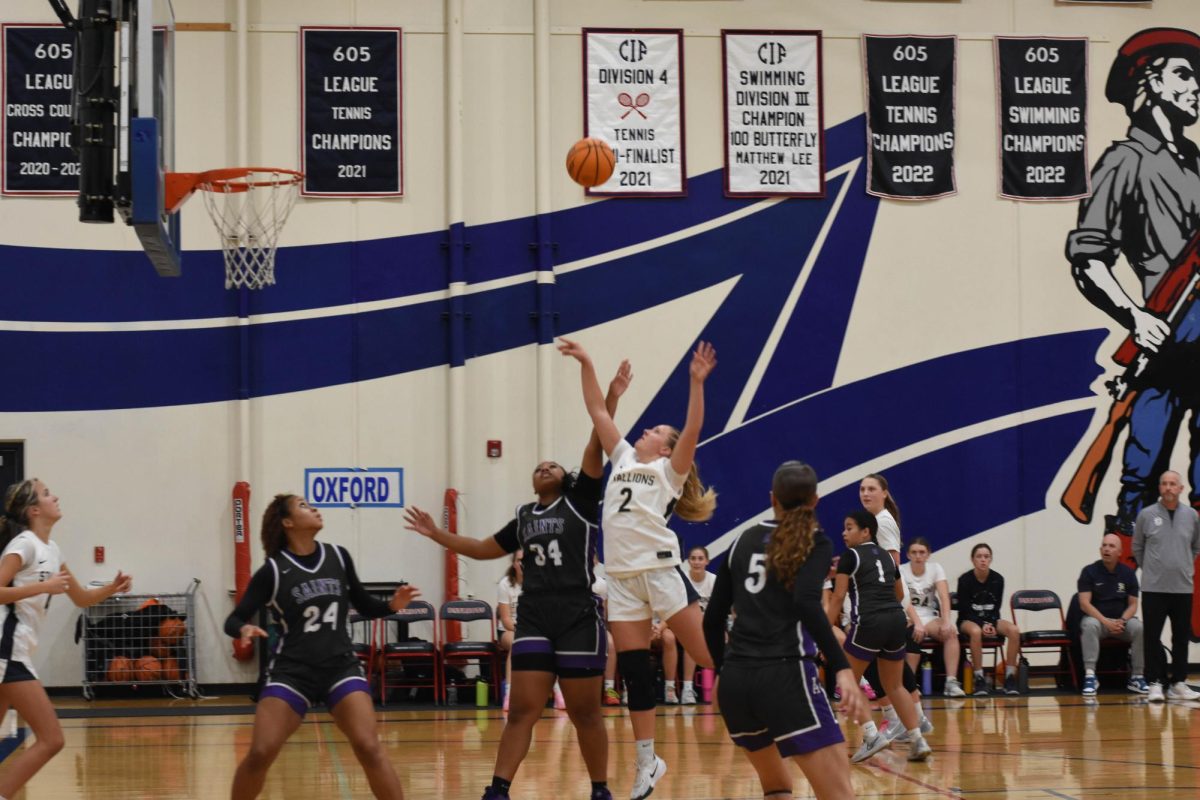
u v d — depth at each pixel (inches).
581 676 281.3
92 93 359.9
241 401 596.7
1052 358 639.8
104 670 571.5
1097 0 652.7
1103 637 577.0
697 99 632.4
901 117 641.6
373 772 245.9
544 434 607.5
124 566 590.2
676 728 467.2
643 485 297.0
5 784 274.2
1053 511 632.4
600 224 624.1
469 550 299.6
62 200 600.1
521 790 335.0
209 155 605.9
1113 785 335.9
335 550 255.9
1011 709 516.1
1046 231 645.3
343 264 610.9
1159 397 640.4
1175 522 539.5
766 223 633.0
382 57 618.5
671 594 294.2
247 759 241.3
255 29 613.6
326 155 612.7
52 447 592.4
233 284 576.4
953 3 647.8
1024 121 647.8
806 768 216.5
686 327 625.0
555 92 625.6
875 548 369.1
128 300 600.4
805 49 637.9
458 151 614.5
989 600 588.1
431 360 611.8
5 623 276.7
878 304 635.5
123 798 328.5
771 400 626.5
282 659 247.9
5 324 593.0
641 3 632.4
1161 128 651.5
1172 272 646.5
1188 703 530.6
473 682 574.2
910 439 631.2
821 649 211.6
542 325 610.5
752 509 619.5
